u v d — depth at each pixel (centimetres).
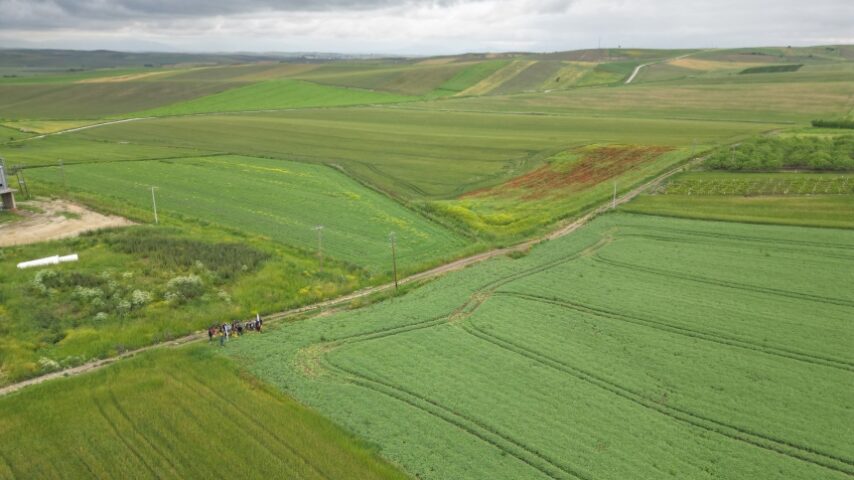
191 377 4681
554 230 8338
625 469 3631
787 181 9794
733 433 3969
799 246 7212
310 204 9669
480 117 18250
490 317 5700
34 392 4431
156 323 5709
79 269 6481
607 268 6862
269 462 3694
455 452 3806
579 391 4459
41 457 3741
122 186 10362
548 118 17838
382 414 4206
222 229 8269
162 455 3766
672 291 6184
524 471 3625
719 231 7844
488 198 10119
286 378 4697
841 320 5447
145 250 7050
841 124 14212
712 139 13375
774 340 5141
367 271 7075
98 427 4038
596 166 11488
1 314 5544
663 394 4409
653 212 8694
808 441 3875
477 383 4578
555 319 5634
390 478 3547
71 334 5412
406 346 5178
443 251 7769
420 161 12694
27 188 9588
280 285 6588
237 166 12169
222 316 5878
